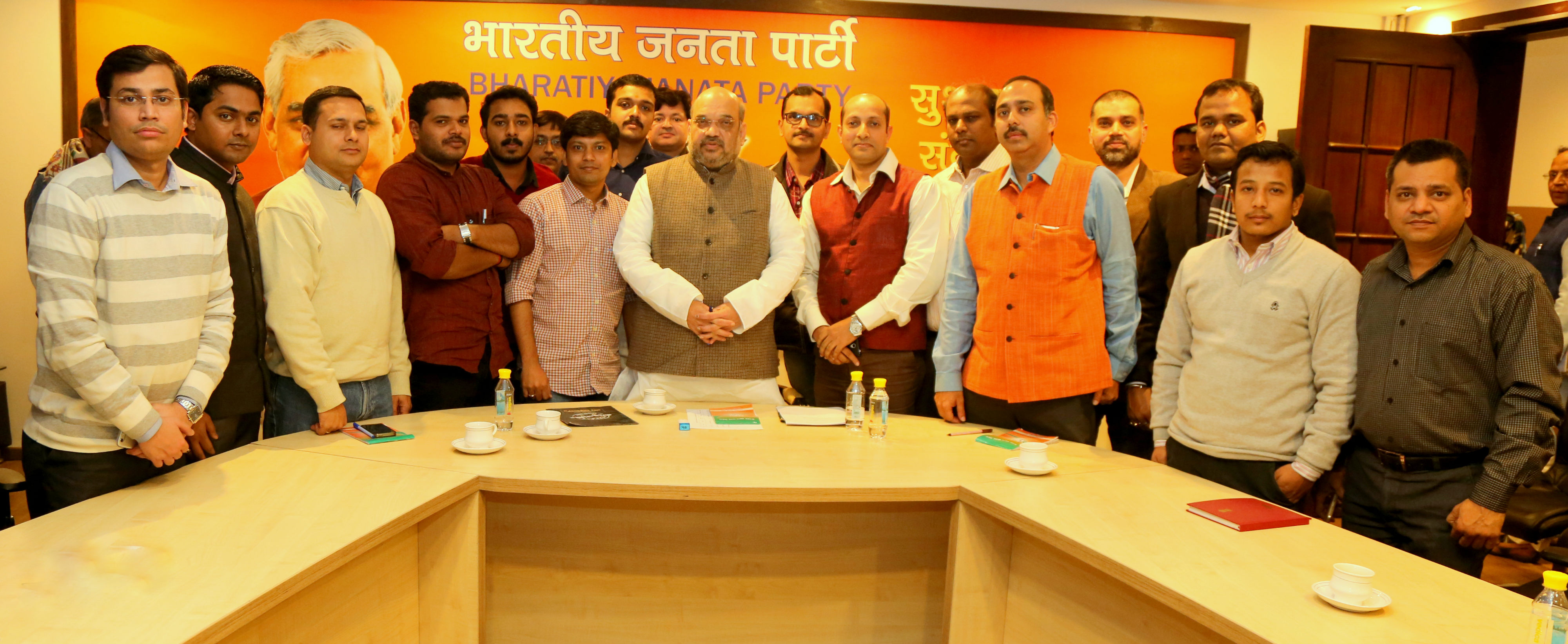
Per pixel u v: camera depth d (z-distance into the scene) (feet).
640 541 6.77
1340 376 6.45
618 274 9.46
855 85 15.05
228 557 4.43
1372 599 4.31
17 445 14.43
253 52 14.38
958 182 10.51
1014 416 8.21
